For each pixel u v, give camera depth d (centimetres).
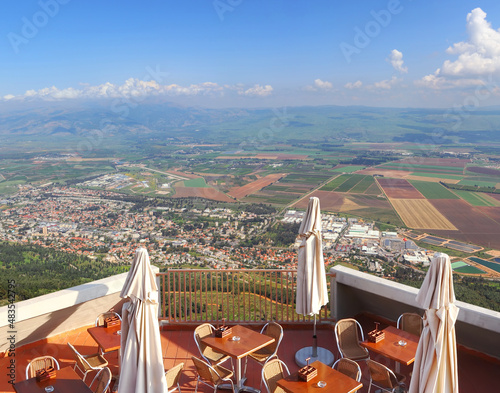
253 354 456
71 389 334
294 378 347
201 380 429
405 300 513
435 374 303
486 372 454
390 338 423
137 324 339
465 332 487
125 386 339
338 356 511
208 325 467
